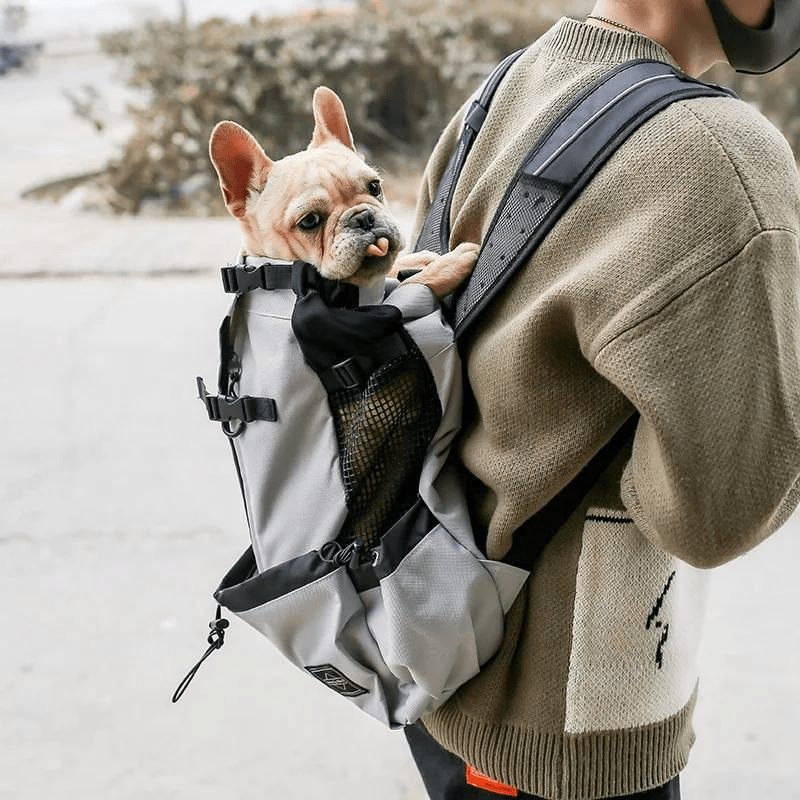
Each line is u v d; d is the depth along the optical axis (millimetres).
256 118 8430
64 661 2852
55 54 21625
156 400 4613
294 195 1175
